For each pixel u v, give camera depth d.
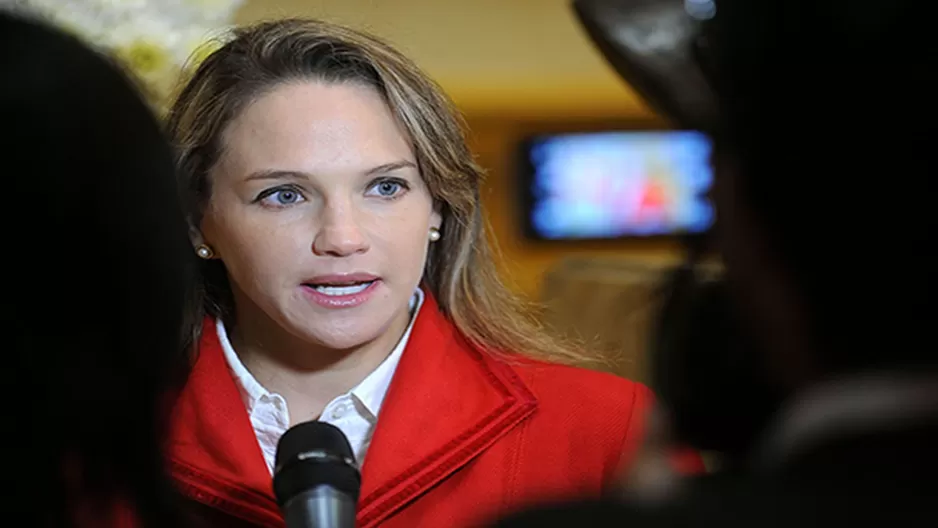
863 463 1.17
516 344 3.18
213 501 2.70
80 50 1.53
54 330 1.52
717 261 1.33
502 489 2.88
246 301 2.89
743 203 1.21
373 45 2.77
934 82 1.10
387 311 2.75
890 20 1.11
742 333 1.26
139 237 1.54
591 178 13.30
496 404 2.92
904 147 1.11
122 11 3.20
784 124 1.16
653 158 13.20
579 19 2.55
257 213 2.70
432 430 2.82
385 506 2.72
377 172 2.68
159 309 1.58
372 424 2.88
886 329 1.15
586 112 13.33
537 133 13.37
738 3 1.20
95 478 1.63
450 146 2.81
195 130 2.73
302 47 2.73
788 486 1.20
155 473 1.65
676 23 2.31
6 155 1.44
